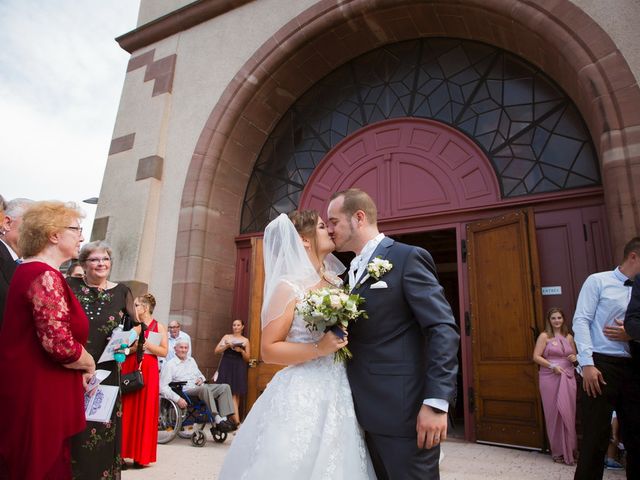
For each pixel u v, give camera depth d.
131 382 4.13
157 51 9.55
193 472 4.14
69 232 2.43
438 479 1.77
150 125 8.95
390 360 1.86
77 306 2.32
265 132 8.73
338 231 2.20
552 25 5.81
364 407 1.84
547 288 5.76
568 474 4.05
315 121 8.40
